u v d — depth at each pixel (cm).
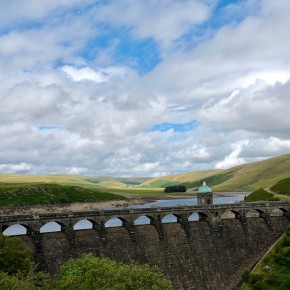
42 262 10969
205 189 17188
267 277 13825
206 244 14888
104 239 12488
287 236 16162
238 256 15400
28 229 11412
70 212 11962
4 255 8706
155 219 13988
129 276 7206
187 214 14862
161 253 13512
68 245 11712
